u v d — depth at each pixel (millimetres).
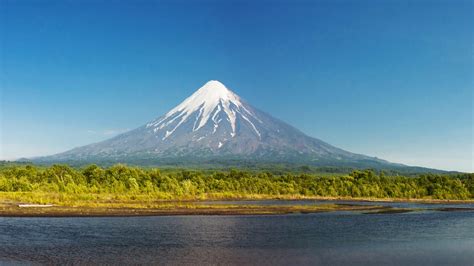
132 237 52156
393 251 45938
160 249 45344
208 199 119438
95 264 38594
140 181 121125
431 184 152625
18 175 119750
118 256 41719
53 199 91562
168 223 65125
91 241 48781
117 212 76375
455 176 178750
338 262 40844
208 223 66250
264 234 56406
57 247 45031
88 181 119875
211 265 39188
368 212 91062
